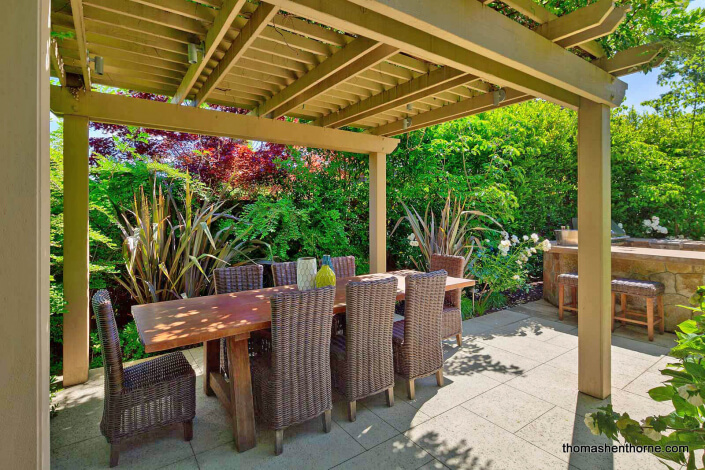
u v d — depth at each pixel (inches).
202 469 76.9
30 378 29.6
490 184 209.8
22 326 29.3
